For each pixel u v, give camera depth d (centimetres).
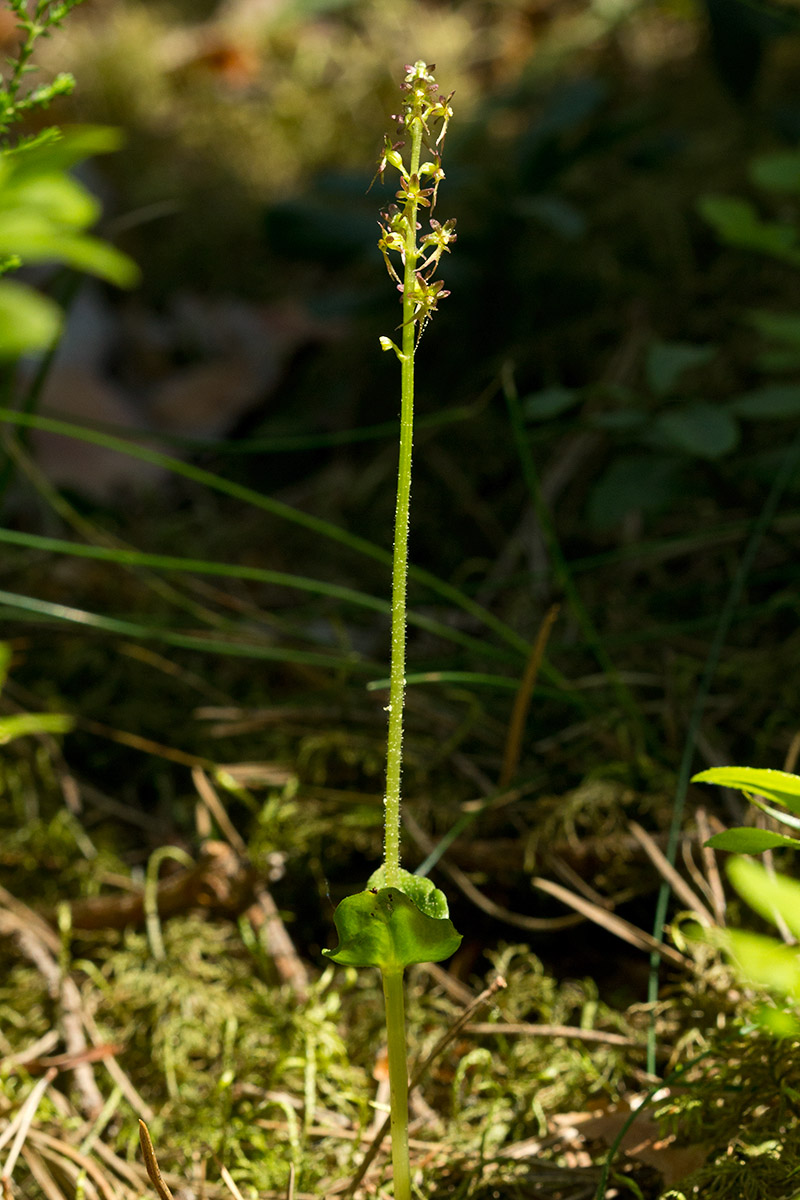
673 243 86
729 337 80
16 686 61
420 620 53
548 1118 45
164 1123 45
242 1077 46
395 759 40
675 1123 43
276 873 50
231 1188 43
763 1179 42
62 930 48
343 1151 45
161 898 50
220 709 57
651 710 54
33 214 40
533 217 87
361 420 85
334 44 133
